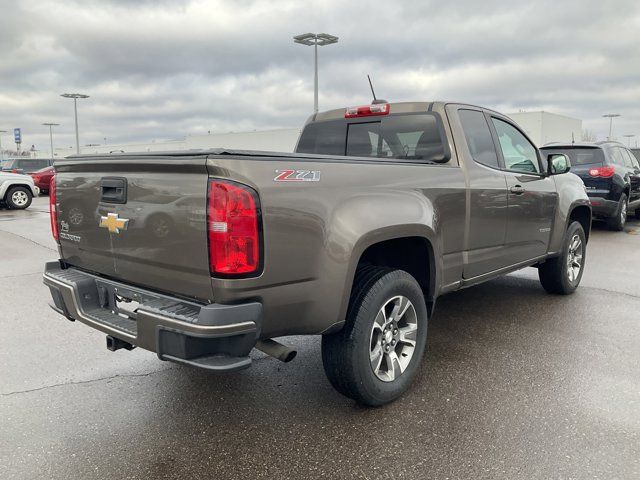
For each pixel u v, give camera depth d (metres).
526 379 3.65
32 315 5.23
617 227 11.04
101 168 2.99
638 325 4.81
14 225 12.77
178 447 2.85
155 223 2.69
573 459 2.69
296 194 2.66
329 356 3.08
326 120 4.77
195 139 57.12
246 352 2.54
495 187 4.25
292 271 2.66
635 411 3.19
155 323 2.53
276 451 2.80
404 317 3.43
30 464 2.69
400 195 3.27
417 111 4.16
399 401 3.34
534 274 7.09
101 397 3.45
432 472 2.60
